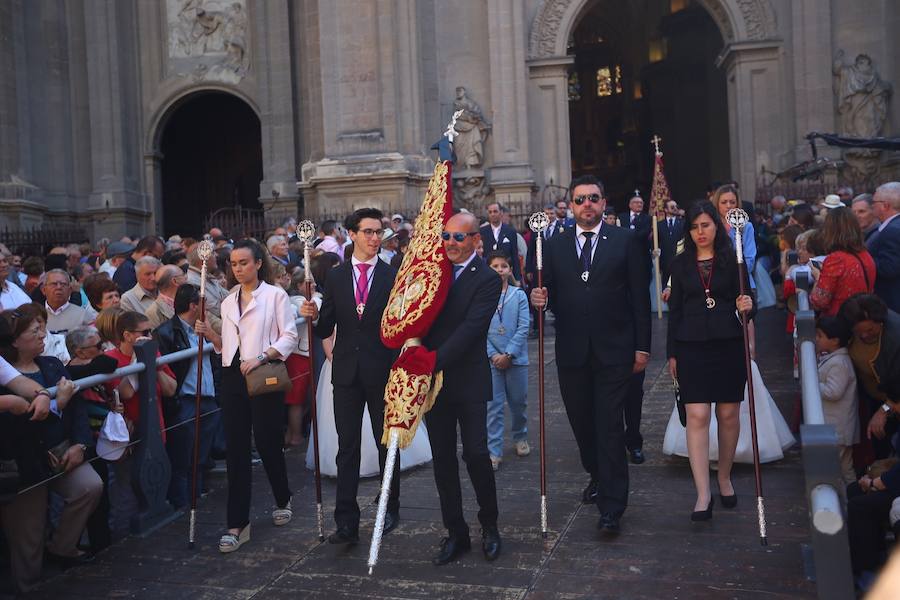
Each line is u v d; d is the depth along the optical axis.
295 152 23.17
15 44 23.16
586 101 40.78
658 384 9.73
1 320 5.28
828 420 5.75
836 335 5.67
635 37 35.78
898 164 20.30
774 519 5.50
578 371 5.59
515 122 21.44
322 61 20.61
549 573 4.87
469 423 5.08
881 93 20.67
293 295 8.33
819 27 20.92
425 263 5.04
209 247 5.93
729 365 5.45
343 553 5.35
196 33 24.23
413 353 4.89
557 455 7.33
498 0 21.52
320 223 19.83
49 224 23.28
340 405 5.48
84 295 9.91
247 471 5.59
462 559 5.13
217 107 29.22
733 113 22.20
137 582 5.12
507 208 20.86
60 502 5.65
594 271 5.48
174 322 6.74
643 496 6.09
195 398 6.65
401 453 6.98
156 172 24.86
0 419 4.98
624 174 39.75
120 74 23.97
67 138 24.14
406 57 20.59
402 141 20.55
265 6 23.34
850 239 6.10
